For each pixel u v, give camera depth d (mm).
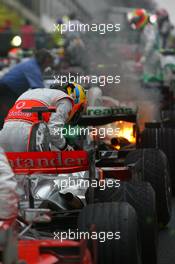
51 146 16859
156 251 14961
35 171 14375
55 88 18016
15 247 9234
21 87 30562
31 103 17000
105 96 28609
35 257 10555
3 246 9078
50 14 73188
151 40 44406
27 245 10781
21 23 62438
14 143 16438
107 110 23594
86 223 12719
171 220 20562
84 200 15523
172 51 41750
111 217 12742
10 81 30578
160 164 18547
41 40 46562
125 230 12594
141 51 43688
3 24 60219
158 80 38188
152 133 23812
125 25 45438
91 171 14617
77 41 36781
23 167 14477
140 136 24250
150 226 14680
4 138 16562
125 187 14961
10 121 16688
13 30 55812
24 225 12906
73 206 15039
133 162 18750
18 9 67000
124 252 12508
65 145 16953
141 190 14930
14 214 11648
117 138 22875
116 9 51781
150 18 45344
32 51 45250
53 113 16953
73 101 17484
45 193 14828
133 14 45688
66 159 14484
